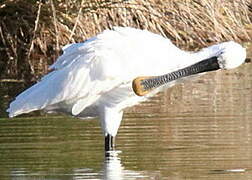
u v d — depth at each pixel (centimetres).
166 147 1304
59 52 2425
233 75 2084
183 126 1447
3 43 2422
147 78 1310
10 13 2438
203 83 1962
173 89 1878
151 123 1480
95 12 2458
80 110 1345
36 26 2331
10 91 1878
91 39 1366
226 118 1498
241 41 2731
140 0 2548
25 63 2314
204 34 2675
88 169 1193
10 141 1373
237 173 1141
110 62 1333
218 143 1315
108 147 1309
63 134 1421
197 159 1226
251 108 1590
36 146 1338
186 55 1350
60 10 2422
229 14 2747
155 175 1145
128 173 1162
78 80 1335
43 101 1344
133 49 1343
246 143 1312
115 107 1342
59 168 1201
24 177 1154
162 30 2580
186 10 2652
